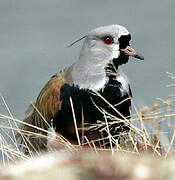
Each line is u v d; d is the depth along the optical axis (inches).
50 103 530.6
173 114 439.2
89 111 518.6
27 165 245.8
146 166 239.1
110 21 1542.8
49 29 1518.2
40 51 1392.7
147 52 1350.9
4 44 1453.0
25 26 1546.5
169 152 395.5
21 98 1182.3
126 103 525.0
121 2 1642.5
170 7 1595.7
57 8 1641.2
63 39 1449.3
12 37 1486.2
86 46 532.7
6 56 1385.3
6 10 1641.2
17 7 1658.5
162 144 425.7
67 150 447.5
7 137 479.8
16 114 1088.8
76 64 535.2
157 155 396.5
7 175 243.8
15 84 1255.5
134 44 1405.0
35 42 1448.1
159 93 1098.7
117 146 421.4
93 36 529.7
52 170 238.7
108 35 525.0
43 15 1605.6
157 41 1411.2
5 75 1302.9
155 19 1534.2
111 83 522.9
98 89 520.4
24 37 1480.1
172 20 1521.9
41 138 487.5
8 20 1585.9
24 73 1305.4
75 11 1614.2
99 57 526.6
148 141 420.8
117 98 522.0
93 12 1599.4
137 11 1584.6
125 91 526.0
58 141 467.8
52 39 1456.7
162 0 1636.3
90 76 524.7
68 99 522.3
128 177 233.8
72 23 1541.6
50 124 531.8
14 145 457.1
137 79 1182.3
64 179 234.1
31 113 553.9
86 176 234.4
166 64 1264.8
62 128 525.7
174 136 406.6
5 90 1227.9
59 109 525.7
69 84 527.5
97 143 506.0
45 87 546.3
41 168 241.0
